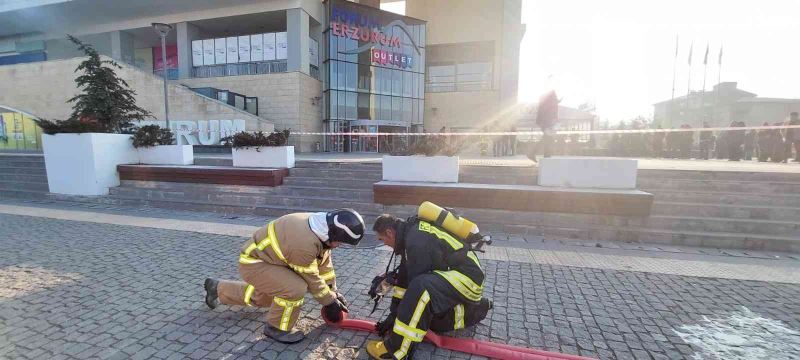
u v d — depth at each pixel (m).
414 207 6.40
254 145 8.20
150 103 18.64
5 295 3.48
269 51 20.33
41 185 9.30
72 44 26.30
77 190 8.61
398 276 2.80
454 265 2.60
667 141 13.45
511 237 5.68
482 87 25.09
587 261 4.54
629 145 15.17
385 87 22.75
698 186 6.38
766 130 10.63
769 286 3.80
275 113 19.59
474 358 2.56
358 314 3.18
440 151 6.73
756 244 5.12
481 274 2.65
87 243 5.21
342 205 7.00
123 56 23.97
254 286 2.76
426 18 25.61
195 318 3.08
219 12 21.08
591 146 16.66
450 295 2.52
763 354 2.62
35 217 6.91
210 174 8.02
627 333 2.88
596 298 3.50
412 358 2.52
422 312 2.42
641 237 5.44
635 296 3.54
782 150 10.30
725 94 40.75
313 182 7.79
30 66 21.03
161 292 3.57
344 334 2.86
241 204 7.51
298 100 19.23
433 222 2.68
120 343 2.70
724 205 5.74
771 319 3.12
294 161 8.55
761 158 10.78
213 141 17.89
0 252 4.78
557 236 5.70
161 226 6.23
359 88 21.80
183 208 7.79
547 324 3.01
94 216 7.04
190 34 22.23
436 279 2.49
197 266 4.30
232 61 21.05
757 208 5.61
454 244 2.59
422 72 24.23
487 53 24.94
